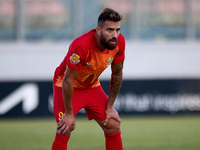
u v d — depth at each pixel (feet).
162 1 95.71
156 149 48.42
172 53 92.73
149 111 88.12
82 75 33.40
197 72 91.56
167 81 88.48
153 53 92.53
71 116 32.55
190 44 93.97
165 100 88.17
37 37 94.22
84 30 95.20
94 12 95.09
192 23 95.35
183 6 95.61
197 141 55.16
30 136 61.87
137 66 91.97
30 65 90.17
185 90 88.79
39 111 86.69
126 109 87.61
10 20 93.25
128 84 87.97
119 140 35.53
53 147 33.19
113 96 35.40
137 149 48.52
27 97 86.74
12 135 63.16
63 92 31.71
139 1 95.14
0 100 85.81
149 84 88.28
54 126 74.84
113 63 34.71
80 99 34.76
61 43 94.22
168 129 69.05
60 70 35.12
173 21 95.81
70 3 94.68
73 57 30.66
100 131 67.00
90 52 31.37
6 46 90.53
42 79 87.15
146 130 67.92
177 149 48.42
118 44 32.68
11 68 89.30
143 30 95.76
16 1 93.09
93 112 35.58
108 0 94.79
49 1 94.43
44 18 94.43
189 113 88.69
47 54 91.30
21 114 86.33
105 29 29.84
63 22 94.89
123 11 95.09
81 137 59.82
